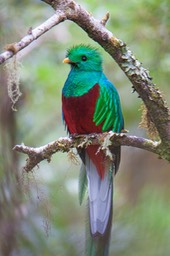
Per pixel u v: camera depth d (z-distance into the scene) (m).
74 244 12.40
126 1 13.18
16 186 10.40
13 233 11.34
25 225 11.48
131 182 14.97
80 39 14.10
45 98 14.73
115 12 13.29
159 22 13.12
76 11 7.14
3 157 11.24
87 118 9.17
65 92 9.26
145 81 7.41
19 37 12.25
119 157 8.97
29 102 14.01
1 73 11.08
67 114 9.34
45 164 13.59
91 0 13.19
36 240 11.70
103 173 8.95
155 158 15.05
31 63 14.10
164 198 14.16
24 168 8.27
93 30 7.29
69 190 13.13
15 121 11.71
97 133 8.97
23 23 13.16
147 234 12.91
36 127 14.88
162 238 12.90
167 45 13.10
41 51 14.26
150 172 14.98
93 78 9.19
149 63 13.37
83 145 8.66
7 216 11.26
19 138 12.83
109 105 9.17
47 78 14.12
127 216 13.26
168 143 7.70
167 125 7.56
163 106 7.48
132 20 13.33
